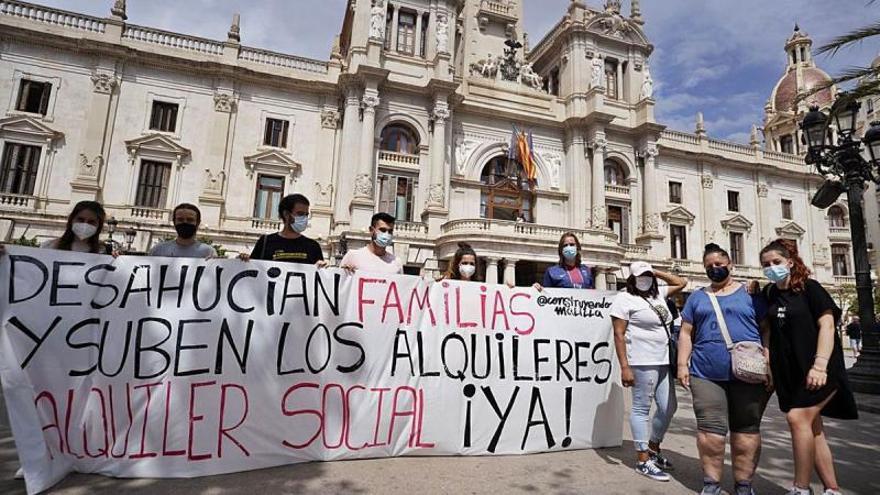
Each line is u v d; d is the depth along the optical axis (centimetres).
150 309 521
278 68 2877
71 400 482
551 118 3344
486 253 2483
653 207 3372
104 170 2512
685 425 815
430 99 2961
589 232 2700
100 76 2550
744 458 468
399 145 2945
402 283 604
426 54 3106
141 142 2569
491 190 3128
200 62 2688
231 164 2720
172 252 605
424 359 588
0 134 2384
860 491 516
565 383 638
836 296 3903
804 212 4072
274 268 564
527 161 3138
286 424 527
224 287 543
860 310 1167
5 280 485
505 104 3300
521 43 3472
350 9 3456
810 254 4009
